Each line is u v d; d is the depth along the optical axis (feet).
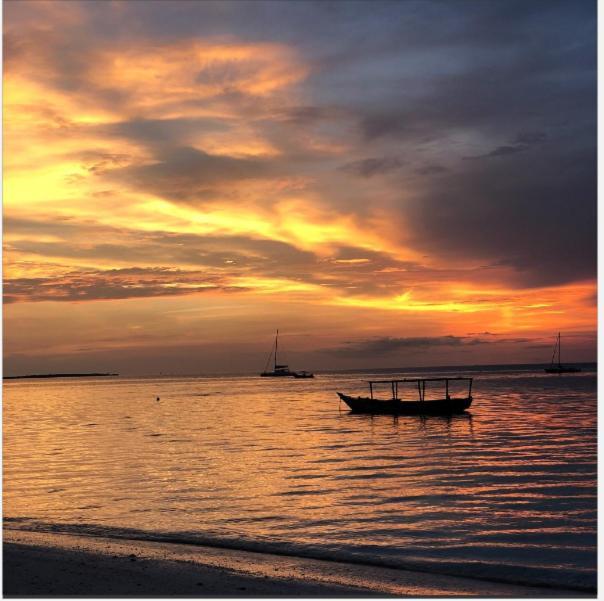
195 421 215.92
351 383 573.33
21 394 529.86
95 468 109.50
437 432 162.20
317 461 113.80
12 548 51.57
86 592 39.58
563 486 83.51
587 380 480.64
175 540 58.70
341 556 53.01
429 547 55.77
